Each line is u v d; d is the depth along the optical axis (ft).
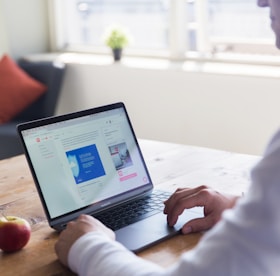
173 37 12.75
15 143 11.72
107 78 12.85
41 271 3.99
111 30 13.10
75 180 4.85
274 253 2.61
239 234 2.68
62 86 13.62
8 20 13.98
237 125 11.13
